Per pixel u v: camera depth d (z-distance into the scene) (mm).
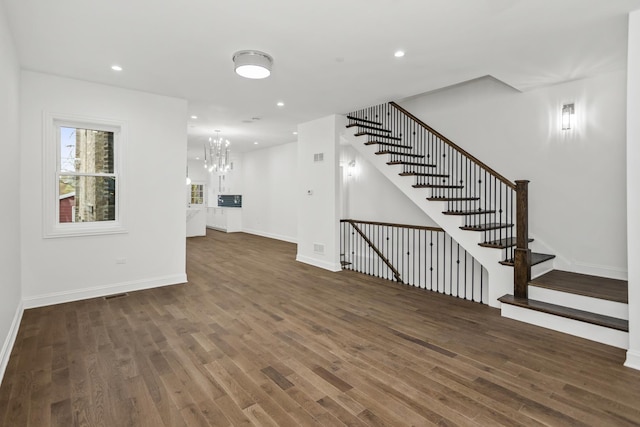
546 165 4457
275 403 2189
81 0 2473
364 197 7133
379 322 3600
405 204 6359
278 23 2807
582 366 2648
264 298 4387
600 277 3965
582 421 2014
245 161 11547
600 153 4016
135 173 4598
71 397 2227
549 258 4199
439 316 3781
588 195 4121
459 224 4371
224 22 2791
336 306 4105
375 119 6496
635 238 2596
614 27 2855
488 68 3793
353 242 6746
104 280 4430
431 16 2697
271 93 4645
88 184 4414
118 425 1968
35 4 2523
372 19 2746
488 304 4195
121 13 2652
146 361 2719
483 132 5102
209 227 13164
